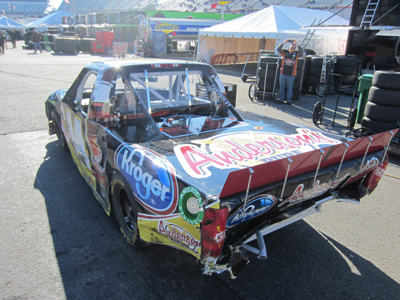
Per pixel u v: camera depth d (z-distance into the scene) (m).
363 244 2.84
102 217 3.10
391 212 3.41
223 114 3.35
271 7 15.91
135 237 2.44
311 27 12.48
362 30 11.91
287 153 2.31
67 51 25.25
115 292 2.17
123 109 2.79
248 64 21.83
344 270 2.49
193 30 25.67
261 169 1.76
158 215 2.06
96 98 2.81
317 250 2.74
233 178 1.66
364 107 6.02
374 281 2.38
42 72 13.28
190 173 1.96
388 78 5.03
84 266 2.41
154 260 2.51
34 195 3.48
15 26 43.97
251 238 2.12
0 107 7.31
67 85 10.34
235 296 2.18
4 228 2.86
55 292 2.15
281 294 2.22
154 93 3.07
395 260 2.63
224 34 15.76
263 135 2.70
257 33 14.07
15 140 5.24
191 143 2.45
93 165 3.02
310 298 2.19
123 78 2.85
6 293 2.12
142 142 2.49
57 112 4.39
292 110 8.38
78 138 3.40
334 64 10.73
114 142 2.56
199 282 2.30
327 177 2.29
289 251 2.71
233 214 1.83
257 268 2.49
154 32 22.73
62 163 4.38
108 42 24.92
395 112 5.08
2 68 14.20
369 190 2.79
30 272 2.33
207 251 1.75
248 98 9.96
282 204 2.16
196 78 3.34
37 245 2.64
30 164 4.31
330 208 3.48
